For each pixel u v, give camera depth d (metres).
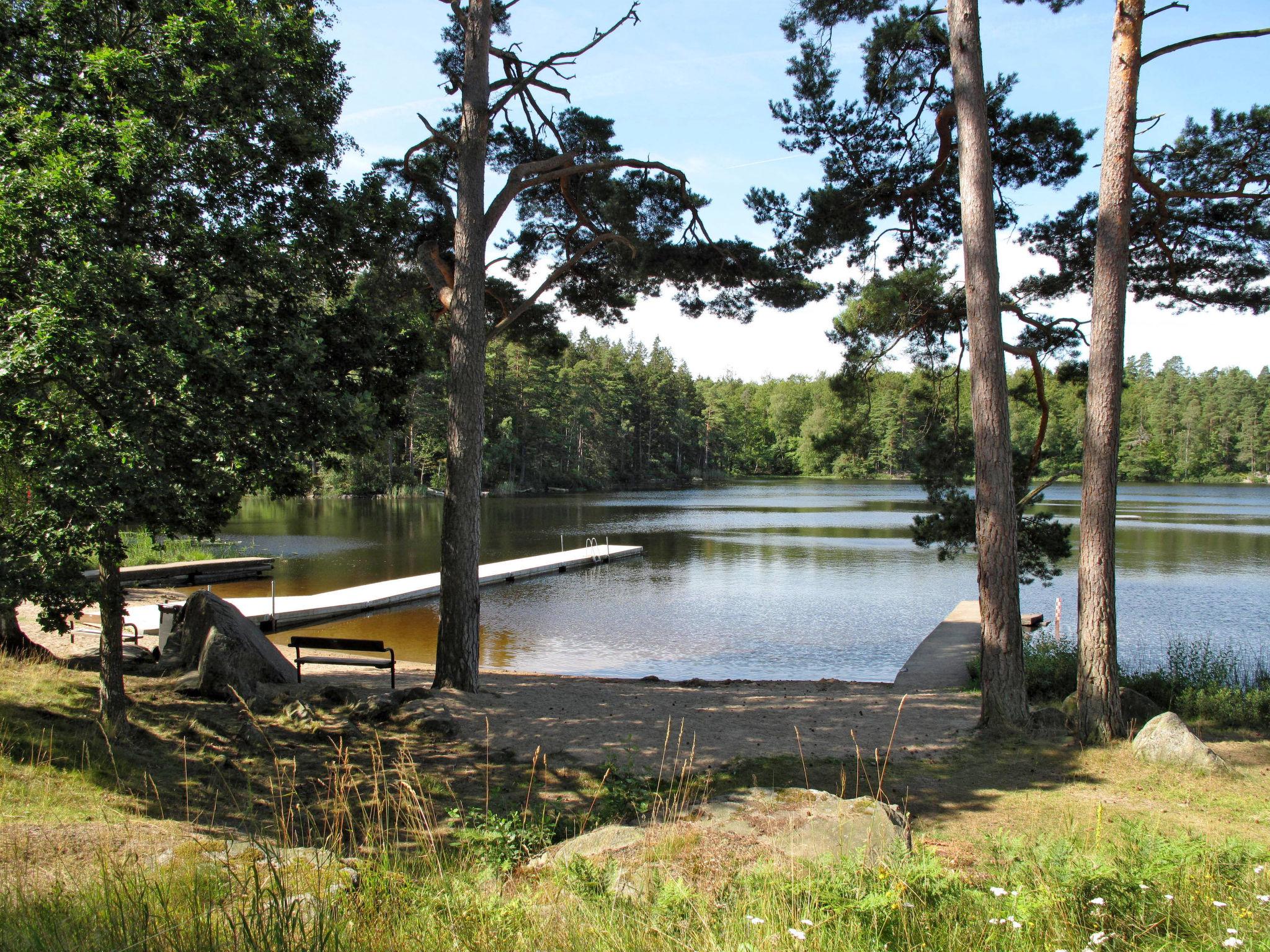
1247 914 3.32
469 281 10.48
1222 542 34.12
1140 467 100.00
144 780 6.01
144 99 6.70
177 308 6.39
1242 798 6.41
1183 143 11.03
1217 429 100.69
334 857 3.87
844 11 11.14
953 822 5.86
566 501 65.50
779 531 40.50
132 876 3.62
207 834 4.91
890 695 10.42
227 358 6.33
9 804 4.97
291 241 7.88
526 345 14.59
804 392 122.19
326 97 8.38
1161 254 11.90
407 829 5.42
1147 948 3.04
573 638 17.06
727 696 10.16
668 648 16.12
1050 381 14.19
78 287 5.75
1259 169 10.83
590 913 3.31
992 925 3.18
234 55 7.09
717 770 7.00
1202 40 8.02
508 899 3.62
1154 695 9.84
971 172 8.66
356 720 8.12
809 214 12.17
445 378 62.16
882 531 40.38
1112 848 4.20
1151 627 17.81
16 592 6.01
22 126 6.45
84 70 6.71
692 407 106.94
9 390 5.83
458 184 10.56
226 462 6.98
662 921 3.16
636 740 7.87
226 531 38.31
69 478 5.88
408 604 19.61
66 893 3.56
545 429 75.94
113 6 7.14
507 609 20.30
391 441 62.81
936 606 20.64
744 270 12.73
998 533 8.44
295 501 60.66
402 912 3.25
